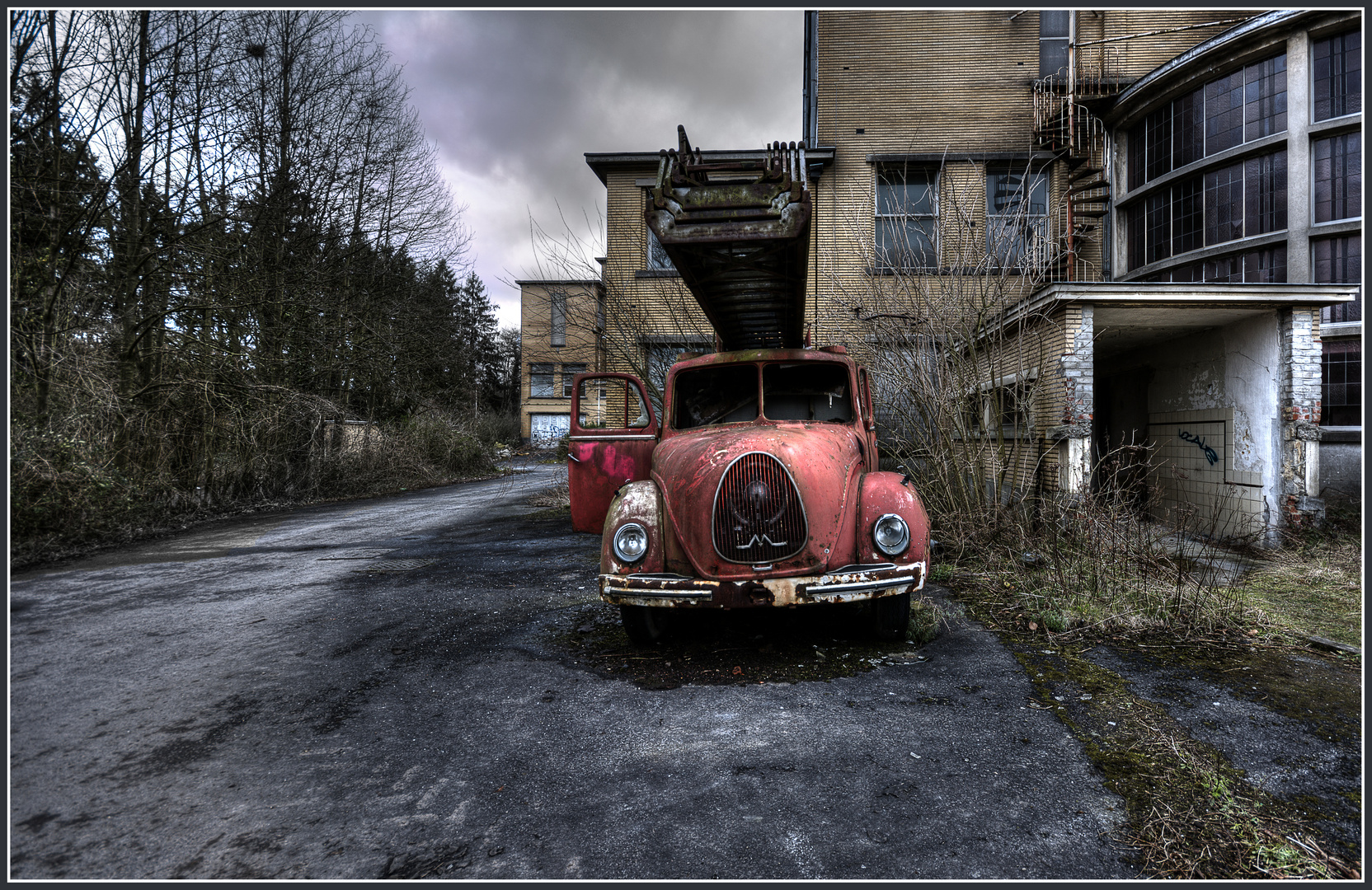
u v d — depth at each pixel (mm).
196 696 3529
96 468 8930
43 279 9547
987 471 8406
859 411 5035
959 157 12914
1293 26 9336
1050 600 4770
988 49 13289
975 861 2041
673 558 3930
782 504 3689
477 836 2230
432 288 20125
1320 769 2539
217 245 12594
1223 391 7906
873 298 8125
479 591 5871
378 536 9227
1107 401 10766
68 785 2602
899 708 3189
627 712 3230
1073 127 11906
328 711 3309
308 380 15508
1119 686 3389
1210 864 1996
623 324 10828
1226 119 10250
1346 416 9000
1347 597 4996
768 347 6672
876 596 3721
